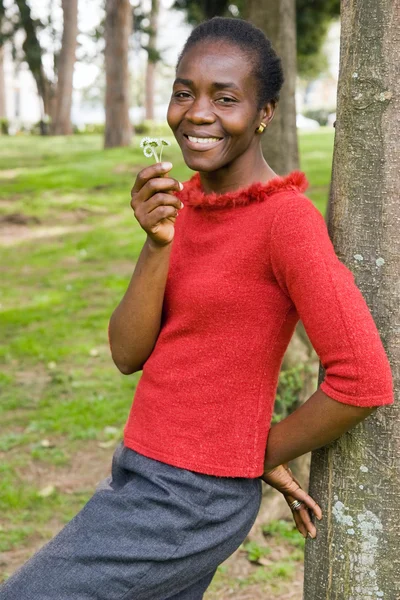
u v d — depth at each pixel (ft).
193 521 6.04
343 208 6.59
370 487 6.55
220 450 6.05
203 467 6.03
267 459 6.19
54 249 36.24
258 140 6.39
